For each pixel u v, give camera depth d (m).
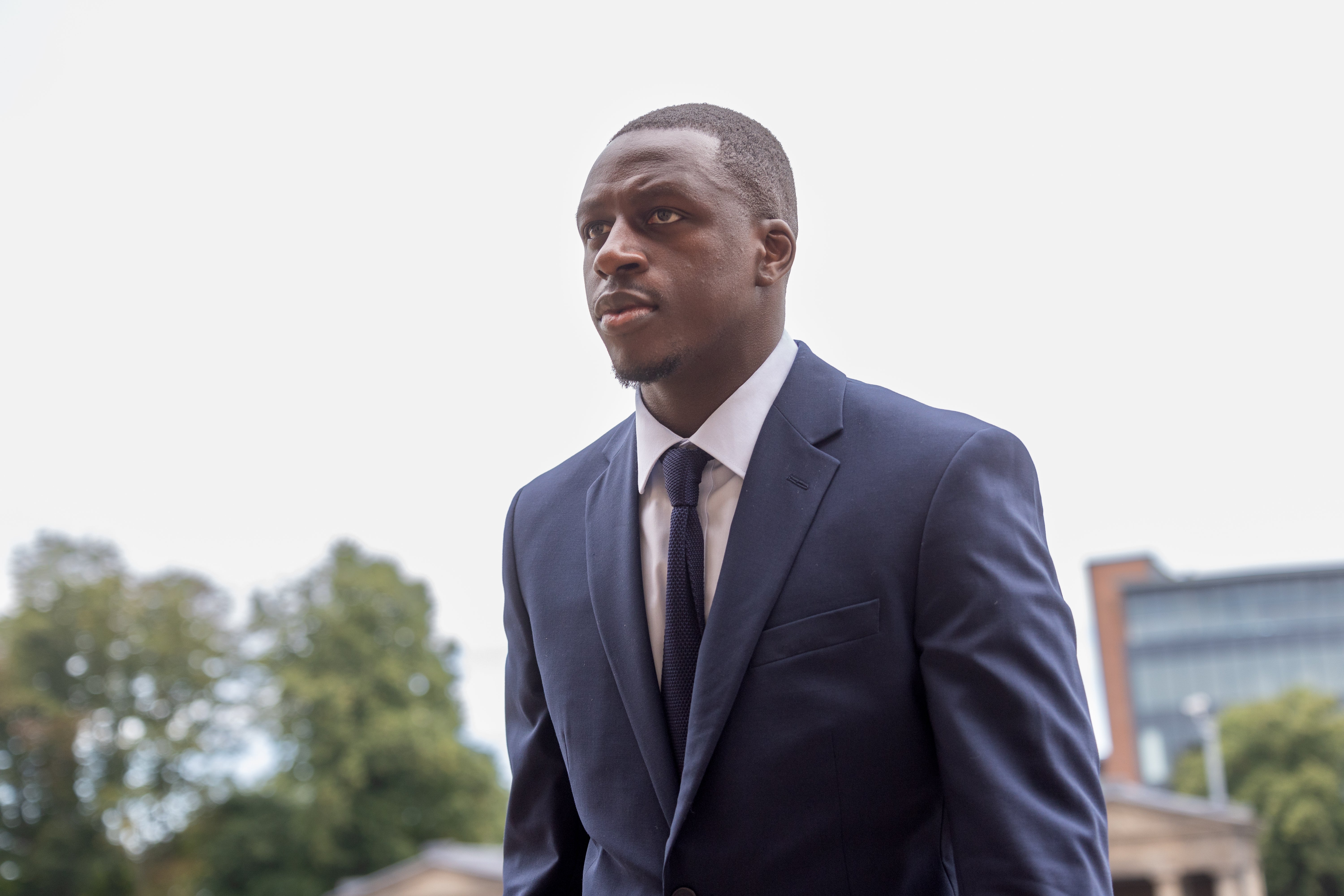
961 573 1.35
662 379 1.49
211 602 42.44
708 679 1.37
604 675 1.50
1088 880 1.23
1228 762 47.28
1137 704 56.59
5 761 38.25
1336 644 54.91
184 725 40.62
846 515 1.41
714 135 1.48
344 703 38.59
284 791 39.28
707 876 1.35
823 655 1.36
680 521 1.49
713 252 1.44
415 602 41.94
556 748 1.68
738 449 1.50
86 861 37.12
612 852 1.44
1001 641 1.32
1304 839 43.47
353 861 38.03
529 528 1.71
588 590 1.56
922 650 1.37
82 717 38.97
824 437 1.48
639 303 1.44
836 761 1.34
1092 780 1.33
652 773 1.41
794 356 1.59
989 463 1.42
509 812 1.73
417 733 38.72
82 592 40.88
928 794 1.38
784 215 1.54
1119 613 58.22
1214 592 56.97
